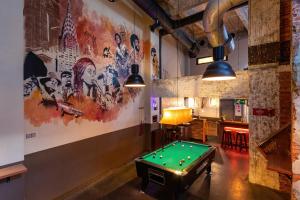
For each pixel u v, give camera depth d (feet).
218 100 30.30
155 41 22.09
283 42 11.92
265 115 12.65
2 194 8.15
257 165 13.23
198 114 32.07
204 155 13.25
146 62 21.04
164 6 17.67
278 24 12.00
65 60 12.39
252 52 13.07
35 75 10.66
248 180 13.96
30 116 10.47
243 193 12.21
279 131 9.30
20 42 8.83
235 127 23.71
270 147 9.37
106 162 15.92
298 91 7.20
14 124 8.59
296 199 7.19
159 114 22.85
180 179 10.25
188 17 18.52
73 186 13.07
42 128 11.10
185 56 30.50
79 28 13.35
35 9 10.67
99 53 15.10
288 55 11.74
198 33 25.64
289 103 11.75
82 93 13.67
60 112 12.13
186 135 25.98
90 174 14.42
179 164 11.71
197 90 17.34
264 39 12.56
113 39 16.55
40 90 10.95
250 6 13.06
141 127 20.62
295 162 7.23
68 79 12.61
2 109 8.21
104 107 15.67
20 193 8.67
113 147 16.71
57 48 11.89
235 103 28.81
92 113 14.55
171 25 19.12
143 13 19.74
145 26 21.09
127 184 13.71
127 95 18.44
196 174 12.18
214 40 15.96
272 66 12.29
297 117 7.20
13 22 8.56
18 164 8.71
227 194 12.14
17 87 8.69
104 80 15.62
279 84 12.09
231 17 21.06
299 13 7.25
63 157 12.37
